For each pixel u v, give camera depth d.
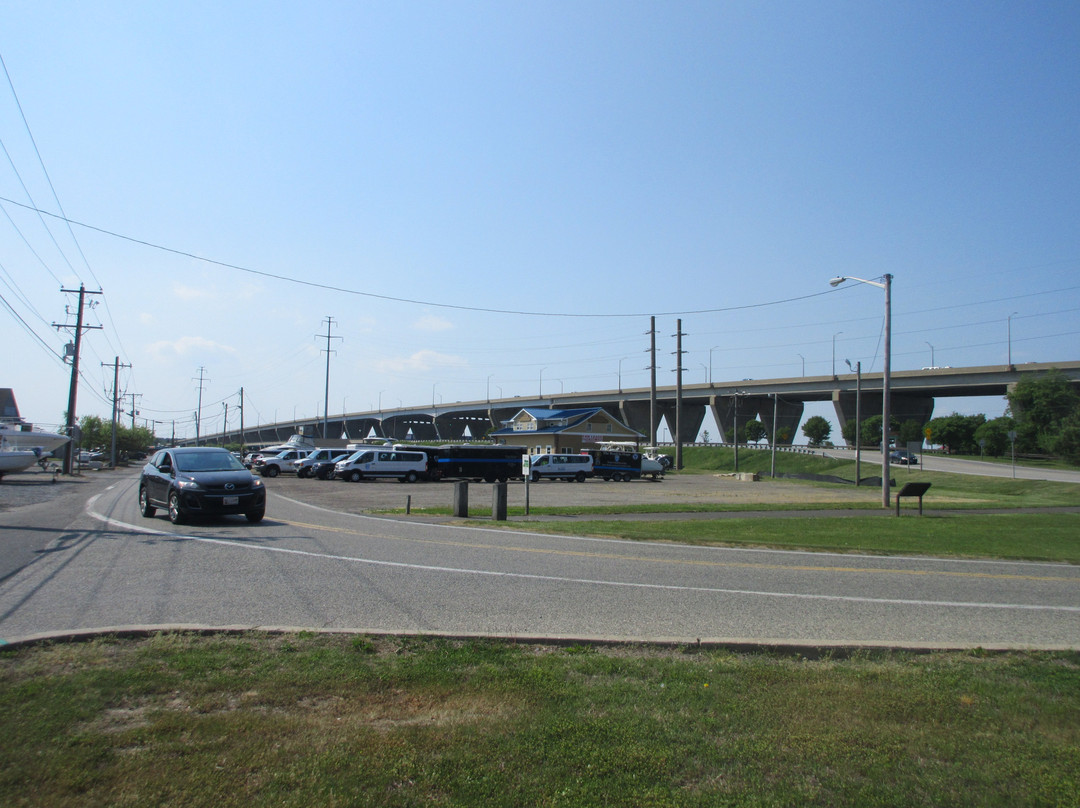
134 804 3.53
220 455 18.78
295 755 4.09
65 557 11.45
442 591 9.34
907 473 64.94
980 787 4.01
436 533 16.58
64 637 6.30
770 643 6.85
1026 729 4.88
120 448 104.44
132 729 4.40
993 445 81.25
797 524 21.55
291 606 8.18
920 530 20.52
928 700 5.34
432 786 3.80
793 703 5.21
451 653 6.23
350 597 8.79
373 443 76.00
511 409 141.25
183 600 8.34
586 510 25.89
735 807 3.71
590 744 4.38
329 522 18.94
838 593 10.15
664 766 4.11
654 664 6.14
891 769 4.18
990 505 33.47
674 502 33.22
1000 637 7.73
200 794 3.64
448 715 4.80
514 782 3.87
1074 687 5.80
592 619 8.01
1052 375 77.62
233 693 5.11
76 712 4.62
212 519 18.70
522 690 5.29
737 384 106.19
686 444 107.38
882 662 6.53
